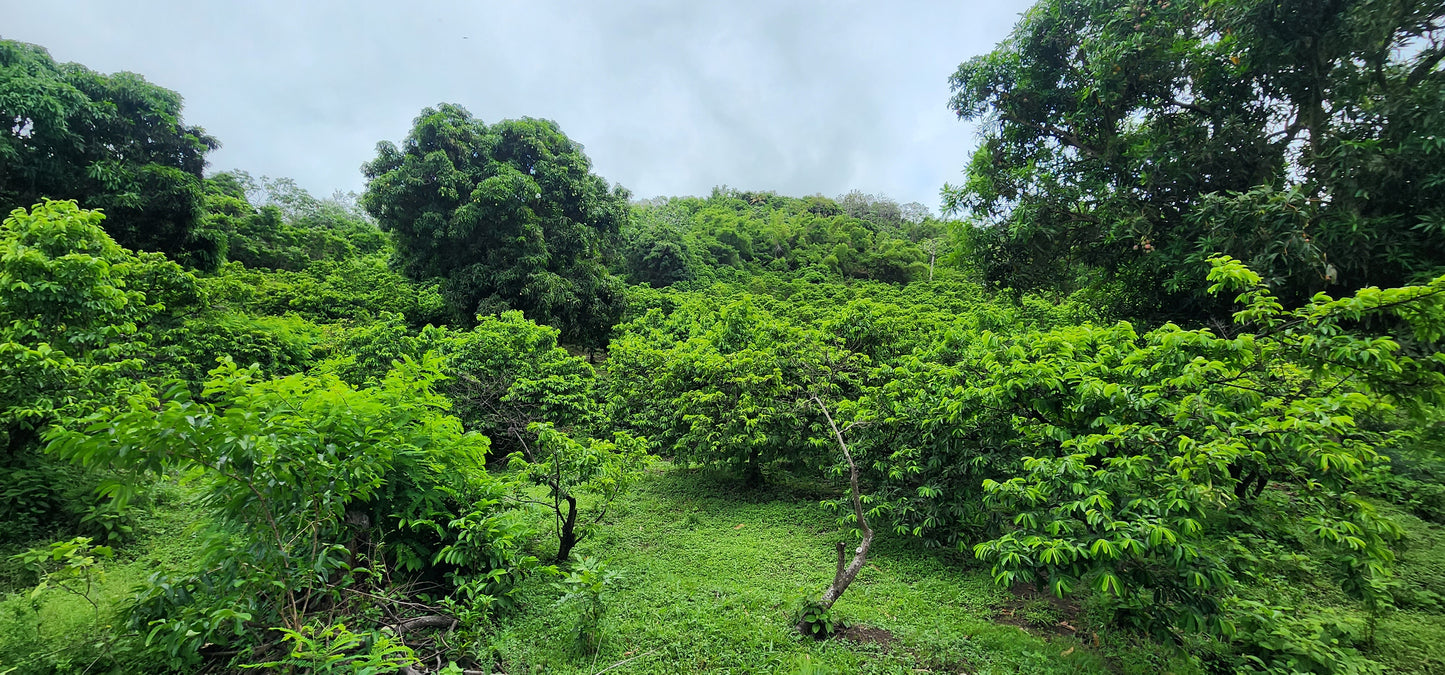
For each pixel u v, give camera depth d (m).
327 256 25.53
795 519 7.05
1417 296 3.07
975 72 9.70
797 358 8.22
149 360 7.73
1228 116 7.45
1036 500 3.87
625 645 3.87
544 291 16.62
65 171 10.58
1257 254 6.11
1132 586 3.79
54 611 3.86
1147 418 3.96
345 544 4.09
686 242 34.12
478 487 4.81
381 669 2.86
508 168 16.98
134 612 3.21
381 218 17.14
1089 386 3.89
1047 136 9.63
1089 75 8.52
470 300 17.03
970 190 9.95
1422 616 4.27
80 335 5.53
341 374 9.81
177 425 2.80
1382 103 5.90
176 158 12.66
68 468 5.87
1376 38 5.82
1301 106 7.02
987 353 4.86
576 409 10.19
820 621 3.98
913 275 38.47
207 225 13.94
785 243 42.16
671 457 9.70
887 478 6.18
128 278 7.69
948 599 4.75
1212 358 3.83
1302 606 4.31
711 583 5.04
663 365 9.51
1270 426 3.18
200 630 3.05
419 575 4.50
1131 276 8.64
